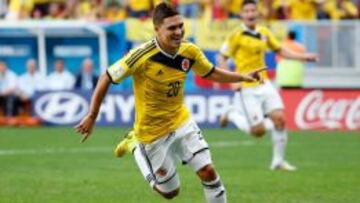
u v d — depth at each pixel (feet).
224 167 121.80
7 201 89.45
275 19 216.33
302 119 188.03
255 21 120.67
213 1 213.25
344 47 201.57
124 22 199.62
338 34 201.26
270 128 184.34
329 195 94.68
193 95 191.52
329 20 209.36
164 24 68.64
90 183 104.17
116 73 70.08
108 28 199.93
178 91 72.23
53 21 200.03
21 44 202.69
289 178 109.50
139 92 72.13
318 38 201.98
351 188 100.32
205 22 198.49
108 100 193.47
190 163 72.23
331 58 202.08
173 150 73.46
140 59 70.23
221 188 71.97
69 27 199.93
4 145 152.15
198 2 216.13
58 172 115.14
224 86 200.75
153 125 72.74
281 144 119.75
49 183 104.06
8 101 197.26
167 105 72.28
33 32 201.16
